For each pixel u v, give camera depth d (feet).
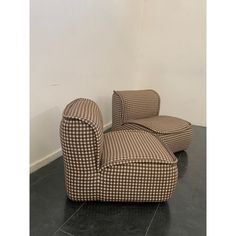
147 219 5.15
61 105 7.48
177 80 12.85
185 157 8.41
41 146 7.01
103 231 4.75
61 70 7.25
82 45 8.07
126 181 5.35
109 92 10.46
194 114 12.89
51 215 5.11
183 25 12.16
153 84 13.32
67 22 7.16
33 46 6.13
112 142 6.32
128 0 10.90
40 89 6.59
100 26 8.99
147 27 12.77
